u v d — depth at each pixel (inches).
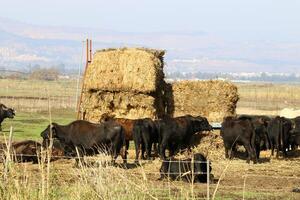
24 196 397.4
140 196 403.5
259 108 2699.3
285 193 697.0
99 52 1309.1
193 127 1091.9
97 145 908.0
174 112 1354.6
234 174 872.3
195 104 1352.1
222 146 1108.5
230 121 1074.1
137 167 907.4
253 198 650.8
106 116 1222.3
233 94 1354.6
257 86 5329.7
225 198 637.3
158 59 1305.4
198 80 1355.8
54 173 426.0
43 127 1440.7
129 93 1274.6
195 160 773.3
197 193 642.2
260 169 944.3
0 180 405.4
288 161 1073.5
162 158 1026.7
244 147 1087.6
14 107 1974.7
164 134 1061.1
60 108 2038.6
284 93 4148.6
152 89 1263.5
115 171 417.7
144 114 1273.4
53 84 2952.8
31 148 851.4
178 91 1350.9
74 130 911.0
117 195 399.5
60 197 408.5
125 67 1278.3
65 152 913.5
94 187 404.8
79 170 444.8
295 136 1152.8
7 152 418.9
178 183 685.3
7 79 3366.1
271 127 1127.0
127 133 1055.6
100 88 1290.6
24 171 417.1
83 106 1317.7
